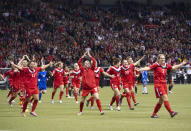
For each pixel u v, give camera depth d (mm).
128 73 19828
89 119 15312
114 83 19312
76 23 63031
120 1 77375
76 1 73562
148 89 40281
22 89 21281
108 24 66500
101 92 35500
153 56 53750
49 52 50812
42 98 29297
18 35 53625
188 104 22859
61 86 24672
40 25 59406
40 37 55031
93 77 16922
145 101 25578
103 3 77125
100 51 54344
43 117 16188
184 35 66250
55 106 22078
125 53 54406
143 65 51188
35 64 17500
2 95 32688
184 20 71438
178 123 13867
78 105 22797
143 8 75125
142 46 56844
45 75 25094
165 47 59500
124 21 70375
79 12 69125
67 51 51875
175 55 56812
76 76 24406
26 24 58812
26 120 15070
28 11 63062
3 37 52312
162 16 72000
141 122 14219
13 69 21406
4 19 56969
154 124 13594
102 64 48375
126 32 63781
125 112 18219
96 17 68438
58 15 65000
